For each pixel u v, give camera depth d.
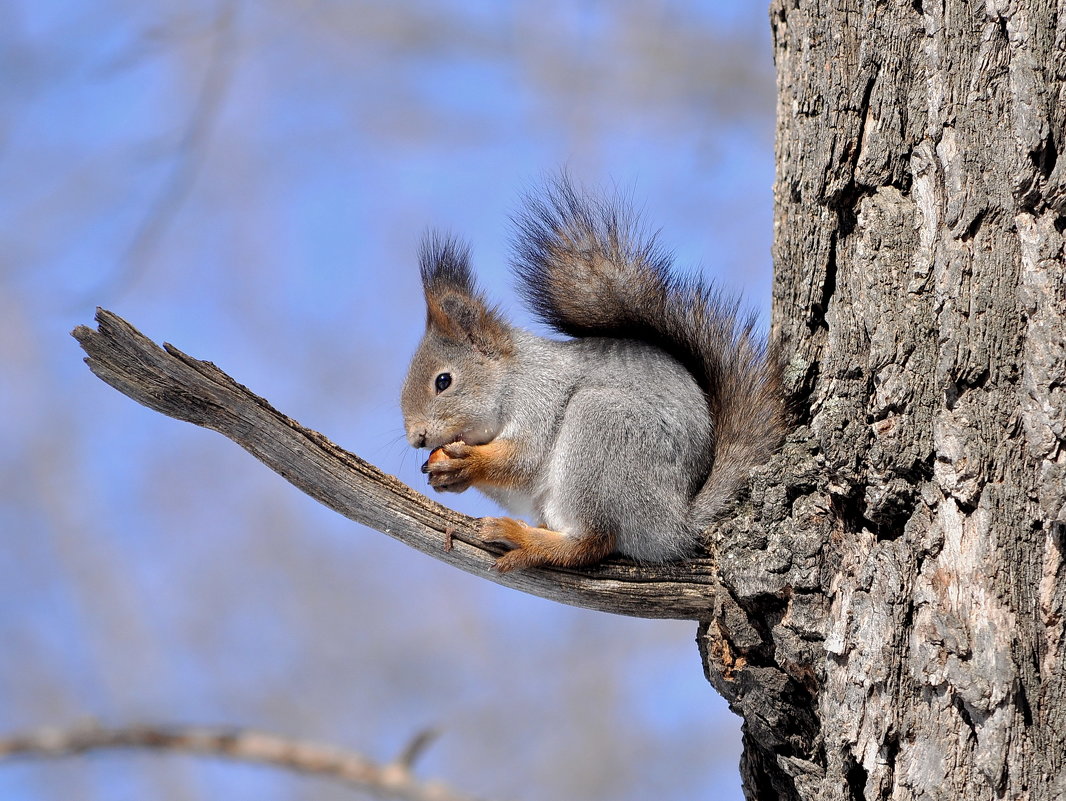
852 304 7.25
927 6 7.16
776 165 8.67
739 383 8.68
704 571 7.91
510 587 8.07
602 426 8.49
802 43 8.11
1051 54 6.52
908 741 6.46
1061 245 6.36
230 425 7.18
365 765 10.34
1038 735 6.07
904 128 7.41
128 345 6.90
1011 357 6.44
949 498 6.50
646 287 9.38
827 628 6.92
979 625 6.25
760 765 7.86
